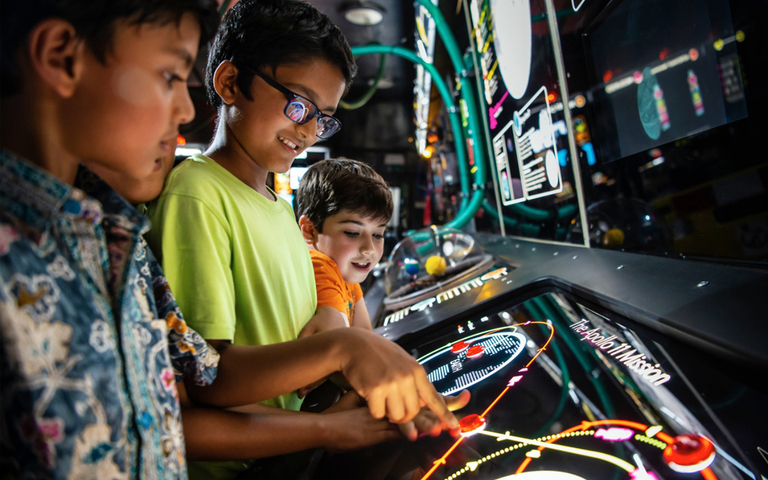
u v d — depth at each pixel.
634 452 0.48
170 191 0.68
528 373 0.73
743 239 0.86
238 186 0.79
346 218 1.24
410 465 0.56
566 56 1.46
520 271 1.43
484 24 2.35
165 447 0.48
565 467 0.49
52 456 0.36
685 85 0.98
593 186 1.42
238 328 0.75
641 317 0.76
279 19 0.75
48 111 0.40
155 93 0.43
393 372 0.55
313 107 0.77
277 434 0.62
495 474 0.50
